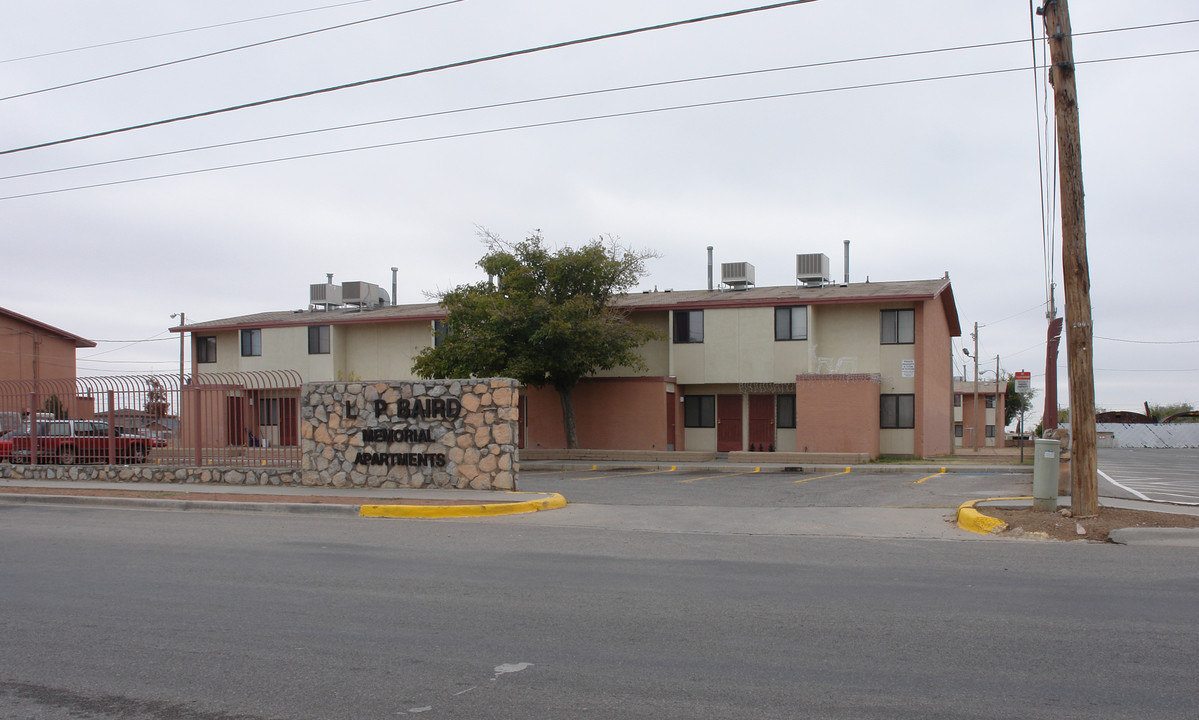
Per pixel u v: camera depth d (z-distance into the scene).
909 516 13.05
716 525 12.55
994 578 8.53
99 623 7.11
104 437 18.84
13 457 19.53
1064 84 11.45
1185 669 5.70
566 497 16.91
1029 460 28.14
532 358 28.00
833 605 7.48
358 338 37.19
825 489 18.33
